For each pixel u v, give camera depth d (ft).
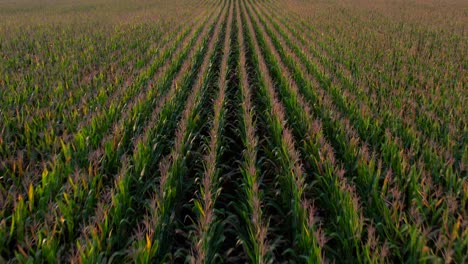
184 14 97.66
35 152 18.02
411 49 40.98
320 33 56.54
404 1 126.62
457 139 18.94
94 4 162.50
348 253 11.64
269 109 25.26
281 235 13.60
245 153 18.49
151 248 11.19
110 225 12.57
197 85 29.45
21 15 111.24
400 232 11.78
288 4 124.67
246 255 12.79
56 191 14.56
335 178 14.74
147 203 14.35
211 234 12.25
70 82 30.27
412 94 26.40
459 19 71.92
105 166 16.99
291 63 38.47
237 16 91.81
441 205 13.78
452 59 36.68
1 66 35.55
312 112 24.06
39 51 44.42
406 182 14.84
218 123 21.35
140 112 23.06
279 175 16.53
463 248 11.09
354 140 18.07
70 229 12.35
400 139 18.52
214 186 15.72
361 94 26.50
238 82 35.86
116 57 41.73
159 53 43.27
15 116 22.90
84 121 20.93
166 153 20.29
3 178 15.58
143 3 156.15
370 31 57.62
